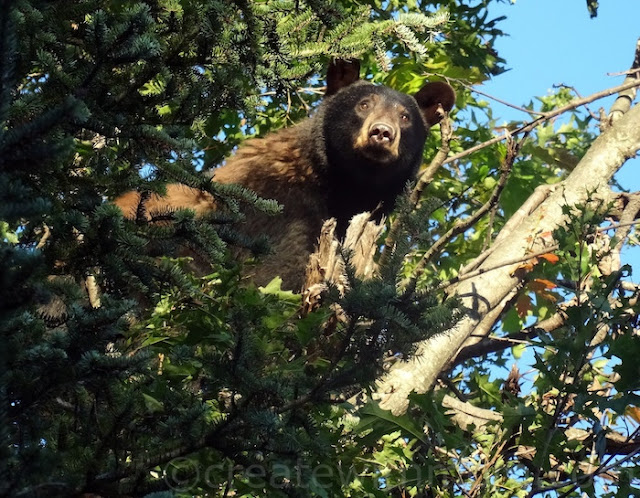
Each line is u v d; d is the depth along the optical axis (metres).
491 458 10.66
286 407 7.32
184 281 7.98
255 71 8.94
